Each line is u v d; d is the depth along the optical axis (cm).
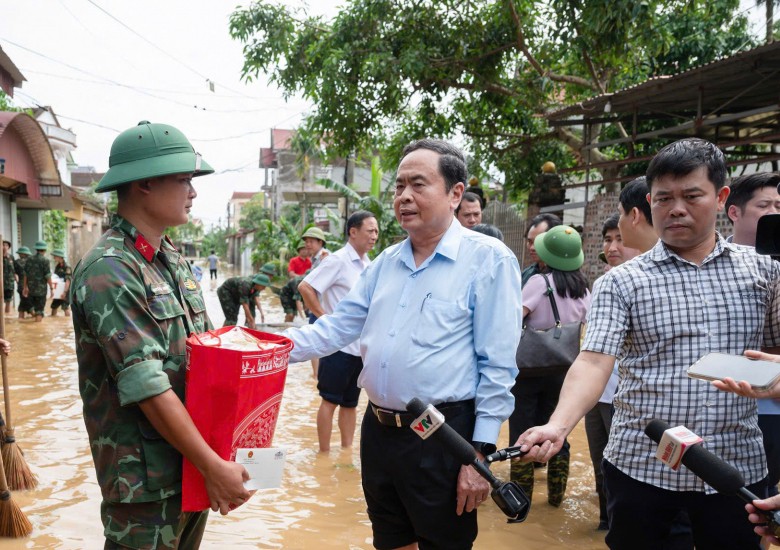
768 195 296
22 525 338
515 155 1349
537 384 393
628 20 932
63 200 1695
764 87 809
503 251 242
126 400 187
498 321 236
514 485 191
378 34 1162
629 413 223
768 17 1034
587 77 1205
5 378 403
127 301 194
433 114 1289
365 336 254
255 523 368
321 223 3161
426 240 249
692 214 210
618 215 371
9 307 1486
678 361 214
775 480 264
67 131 2666
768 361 174
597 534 359
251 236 4425
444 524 235
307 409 650
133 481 199
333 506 395
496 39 1153
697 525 216
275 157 4219
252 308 992
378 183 1667
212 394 196
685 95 860
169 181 209
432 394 232
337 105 1155
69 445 498
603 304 224
